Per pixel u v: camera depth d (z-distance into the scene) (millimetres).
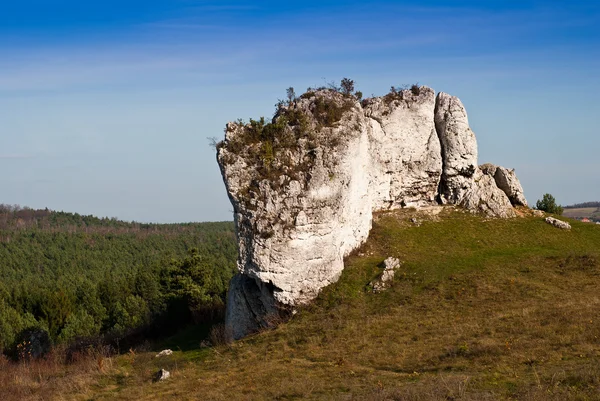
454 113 56344
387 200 54875
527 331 31375
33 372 40219
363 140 46062
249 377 30281
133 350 43844
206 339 43094
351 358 31422
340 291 40062
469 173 56500
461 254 45688
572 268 41688
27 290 90125
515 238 49531
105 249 163875
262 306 41125
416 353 30781
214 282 72688
